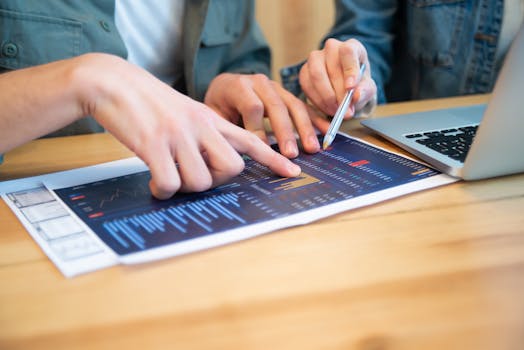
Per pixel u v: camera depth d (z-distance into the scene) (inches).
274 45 57.1
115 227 15.2
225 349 9.9
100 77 17.1
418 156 21.1
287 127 23.6
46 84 17.4
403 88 50.7
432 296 11.5
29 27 30.8
